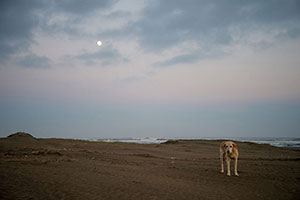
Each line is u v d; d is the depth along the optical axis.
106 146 28.80
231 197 8.33
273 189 9.61
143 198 7.73
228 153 12.37
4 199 6.82
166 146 34.75
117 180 10.06
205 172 13.16
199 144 39.34
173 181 10.55
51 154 18.19
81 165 13.50
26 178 9.44
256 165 16.34
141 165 15.11
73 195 7.62
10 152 19.11
